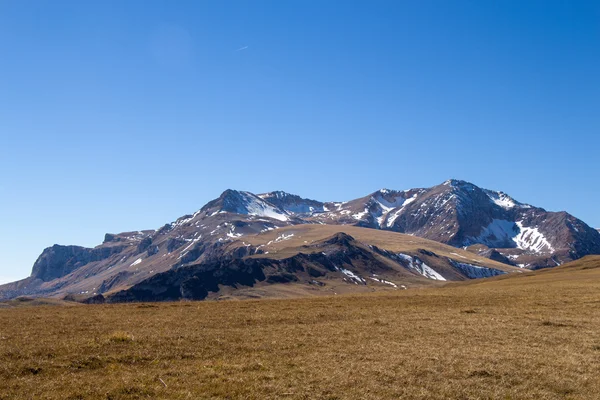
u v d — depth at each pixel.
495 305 58.88
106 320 47.12
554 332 41.38
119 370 29.78
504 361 32.16
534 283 102.06
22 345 34.66
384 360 32.19
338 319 48.66
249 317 48.88
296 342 37.38
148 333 39.59
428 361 31.98
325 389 26.64
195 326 43.81
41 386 26.66
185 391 26.00
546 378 28.98
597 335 40.19
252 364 30.98
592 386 27.91
